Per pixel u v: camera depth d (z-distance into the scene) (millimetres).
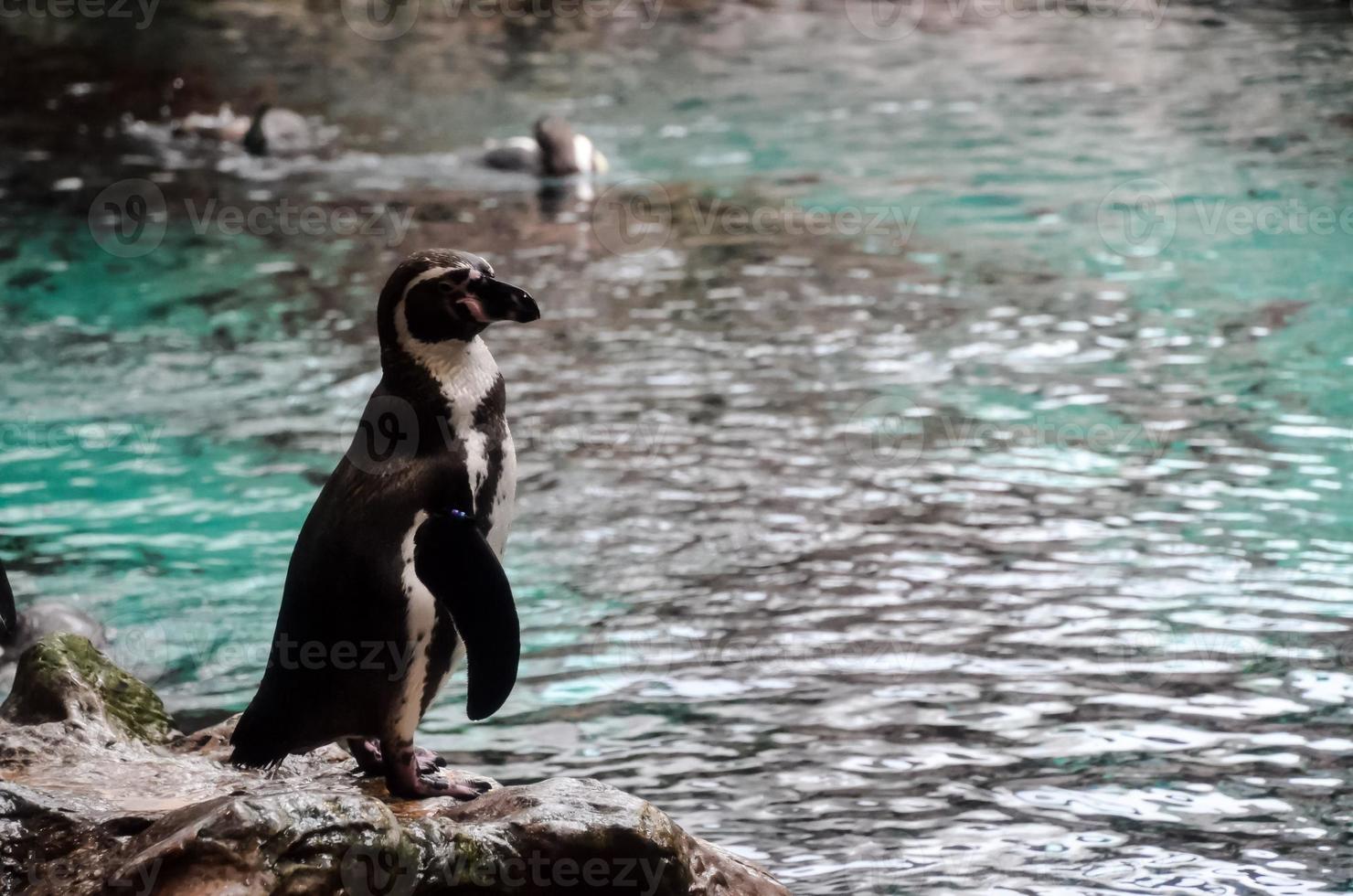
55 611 10016
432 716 9203
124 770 6918
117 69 32875
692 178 24984
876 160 26297
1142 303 18203
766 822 7844
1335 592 10688
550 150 24781
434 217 22266
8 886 5609
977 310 18062
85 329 17250
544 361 16328
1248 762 8391
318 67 34406
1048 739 8688
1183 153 26203
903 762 8461
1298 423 14188
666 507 12469
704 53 37000
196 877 5152
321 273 19438
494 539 6430
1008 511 12297
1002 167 25562
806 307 18266
